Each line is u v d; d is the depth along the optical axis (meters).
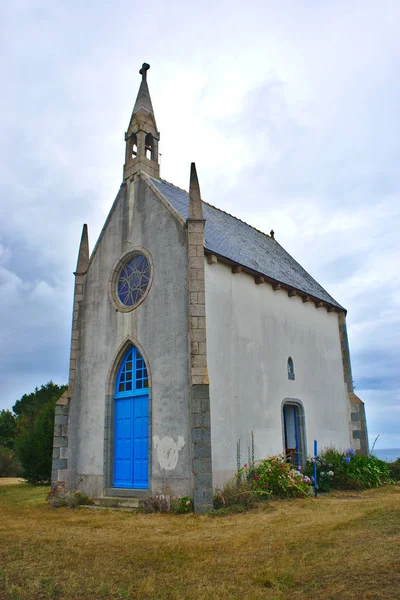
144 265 15.19
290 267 21.12
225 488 12.33
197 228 13.62
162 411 13.12
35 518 11.22
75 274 16.98
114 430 14.66
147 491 12.94
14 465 30.61
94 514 11.80
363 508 10.20
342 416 19.66
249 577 5.89
